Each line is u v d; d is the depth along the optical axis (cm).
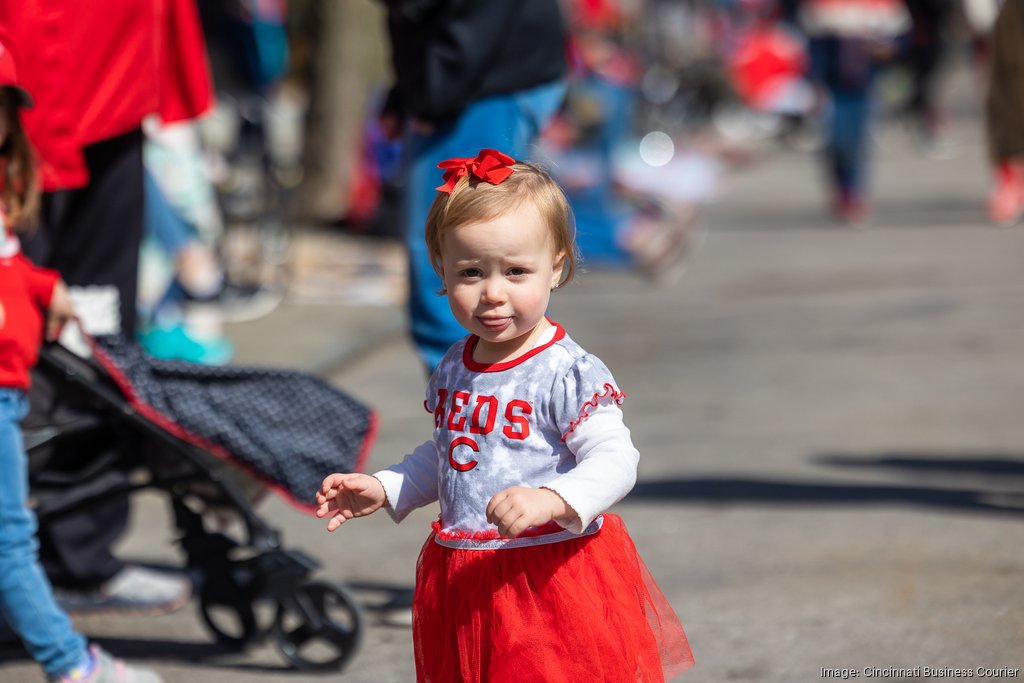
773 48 7012
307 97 3916
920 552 1591
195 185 2422
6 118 1207
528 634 917
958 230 4016
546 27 1471
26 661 1394
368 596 1543
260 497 1423
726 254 3825
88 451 1396
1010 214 4106
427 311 1473
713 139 6719
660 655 992
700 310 3095
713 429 2169
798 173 5809
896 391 2342
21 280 1212
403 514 984
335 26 3878
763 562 1587
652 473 1952
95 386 1316
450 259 918
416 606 974
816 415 2219
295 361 2569
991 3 3056
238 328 2875
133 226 1490
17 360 1183
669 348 2744
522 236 902
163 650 1420
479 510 932
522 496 873
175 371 1348
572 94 3347
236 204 3038
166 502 1945
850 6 4150
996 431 2084
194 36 1524
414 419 2270
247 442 1343
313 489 1355
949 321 2852
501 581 926
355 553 1683
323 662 1351
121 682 1228
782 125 6981
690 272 3581
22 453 1193
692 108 6700
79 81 1381
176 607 1548
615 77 3431
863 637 1366
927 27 6041
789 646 1352
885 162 5916
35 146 1346
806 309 3042
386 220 3778
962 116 7675
